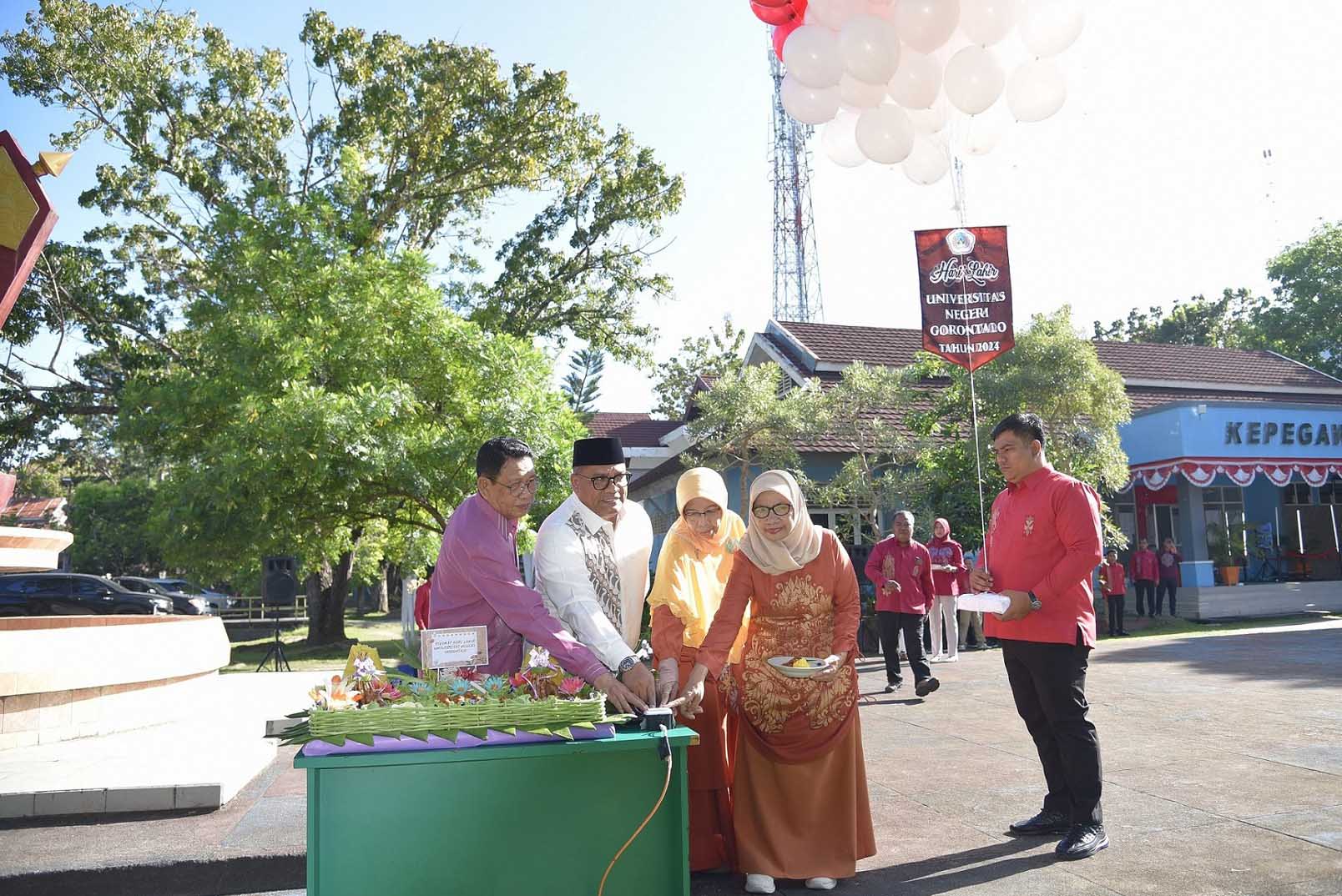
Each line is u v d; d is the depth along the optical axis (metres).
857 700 4.22
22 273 6.44
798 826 4.02
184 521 14.80
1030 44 5.35
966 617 14.44
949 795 5.39
